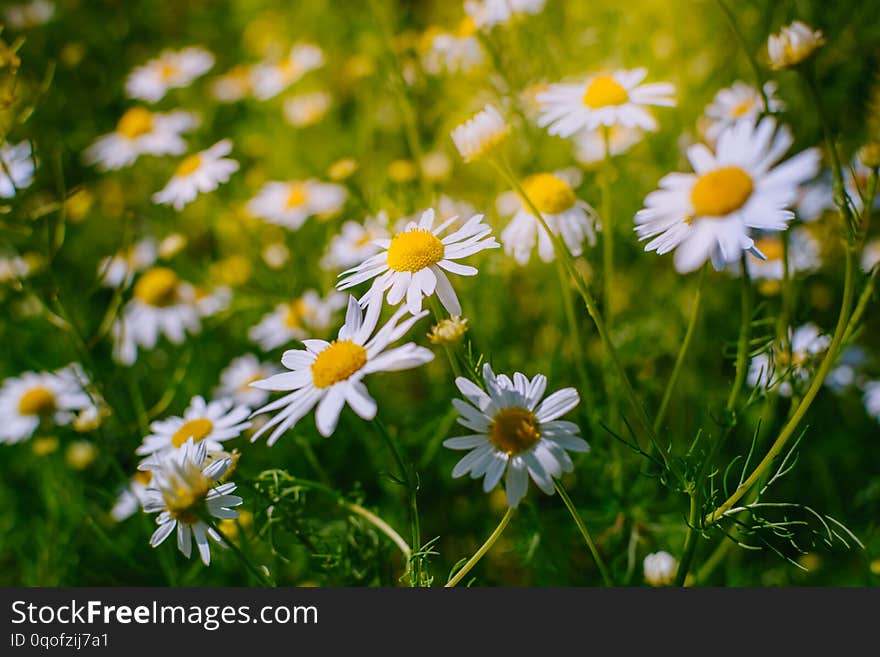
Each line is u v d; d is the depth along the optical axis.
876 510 0.45
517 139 0.56
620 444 0.44
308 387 0.32
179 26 0.91
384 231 0.52
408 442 0.49
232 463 0.36
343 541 0.41
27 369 0.60
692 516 0.35
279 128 0.76
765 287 0.47
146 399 0.57
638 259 0.55
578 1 0.64
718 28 0.59
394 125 0.68
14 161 0.45
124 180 0.74
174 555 0.46
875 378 0.48
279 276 0.59
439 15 0.74
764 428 0.43
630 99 0.41
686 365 0.49
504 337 0.52
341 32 0.82
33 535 0.53
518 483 0.32
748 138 0.30
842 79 0.50
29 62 0.82
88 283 0.66
